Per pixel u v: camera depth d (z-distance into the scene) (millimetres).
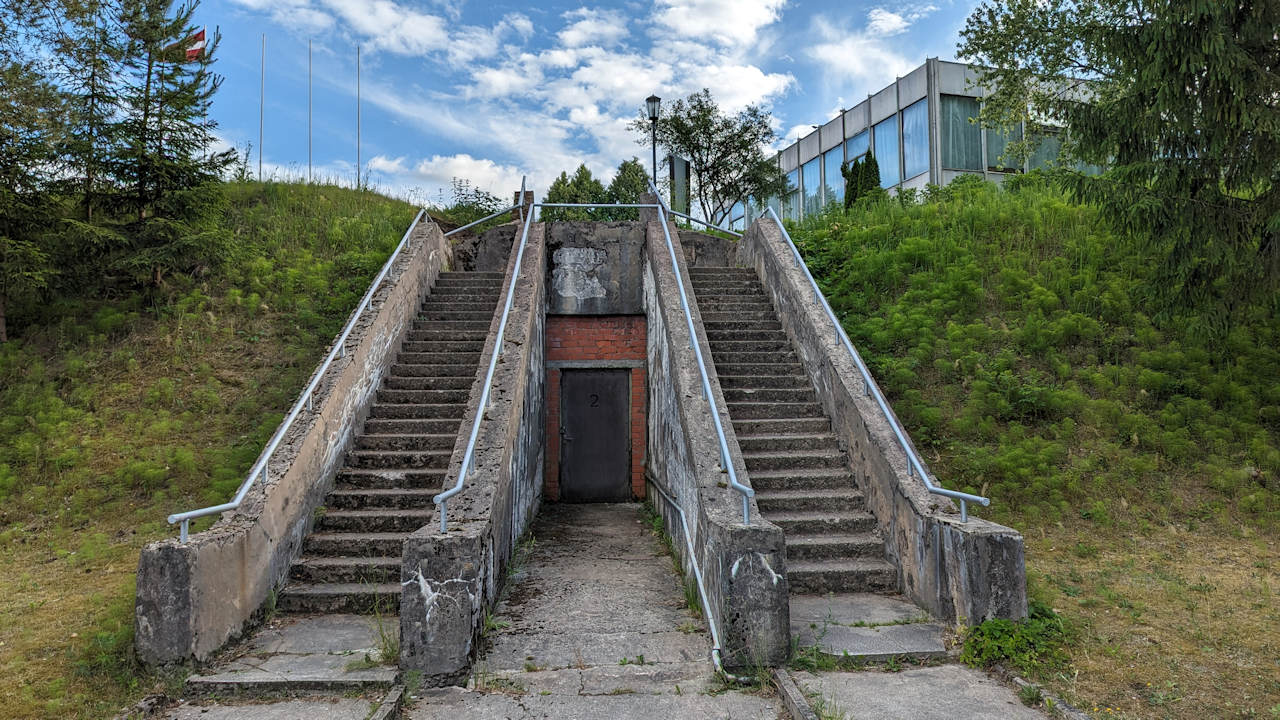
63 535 6996
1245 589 5480
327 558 6035
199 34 12797
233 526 5086
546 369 10883
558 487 10703
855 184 21531
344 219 13688
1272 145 7016
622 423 10945
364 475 6902
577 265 11102
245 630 5023
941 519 5234
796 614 5309
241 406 8977
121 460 8086
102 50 10664
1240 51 6754
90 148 10438
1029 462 7352
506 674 4469
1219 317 7691
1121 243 10375
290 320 10602
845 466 7180
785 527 6363
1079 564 6059
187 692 4230
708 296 10117
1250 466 7215
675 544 7207
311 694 4230
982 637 4602
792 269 9539
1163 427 7816
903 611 5367
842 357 7664
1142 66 7430
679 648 4859
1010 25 13359
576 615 5484
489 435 6305
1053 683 4160
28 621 5148
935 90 21344
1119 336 8938
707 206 22422
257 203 14469
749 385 8375
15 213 10070
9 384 9289
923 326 9562
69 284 10656
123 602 5371
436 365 8672
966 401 8438
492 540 5340
